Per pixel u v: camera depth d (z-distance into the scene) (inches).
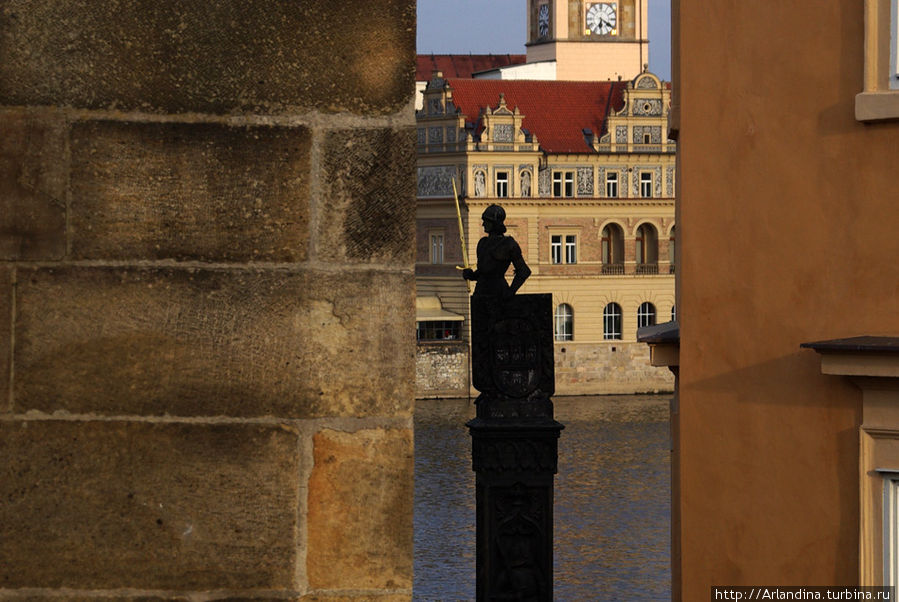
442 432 4104.3
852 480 538.9
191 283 266.4
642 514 2822.3
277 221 266.4
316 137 266.4
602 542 2549.2
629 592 2156.7
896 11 526.3
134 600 267.0
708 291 585.6
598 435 4047.7
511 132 5162.4
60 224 265.6
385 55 266.7
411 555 268.2
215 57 265.4
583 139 5275.6
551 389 757.3
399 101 267.4
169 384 266.4
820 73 550.3
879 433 527.2
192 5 265.4
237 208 266.2
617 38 6373.0
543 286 5182.1
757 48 569.9
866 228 538.9
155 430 266.7
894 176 532.4
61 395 266.1
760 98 568.7
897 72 527.2
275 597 267.3
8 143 265.0
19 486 266.1
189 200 266.1
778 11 562.9
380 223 267.6
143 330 266.4
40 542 266.1
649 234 5310.0
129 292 266.2
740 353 574.6
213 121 265.7
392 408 268.1
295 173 266.2
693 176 591.5
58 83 265.1
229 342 266.7
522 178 5182.1
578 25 6358.3
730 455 577.0
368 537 268.1
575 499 3011.8
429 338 5152.6
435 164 5226.4
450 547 2482.8
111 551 266.2
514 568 752.3
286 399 266.8
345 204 267.3
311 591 267.6
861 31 538.6
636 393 5236.2
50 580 266.2
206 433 266.7
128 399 266.4
